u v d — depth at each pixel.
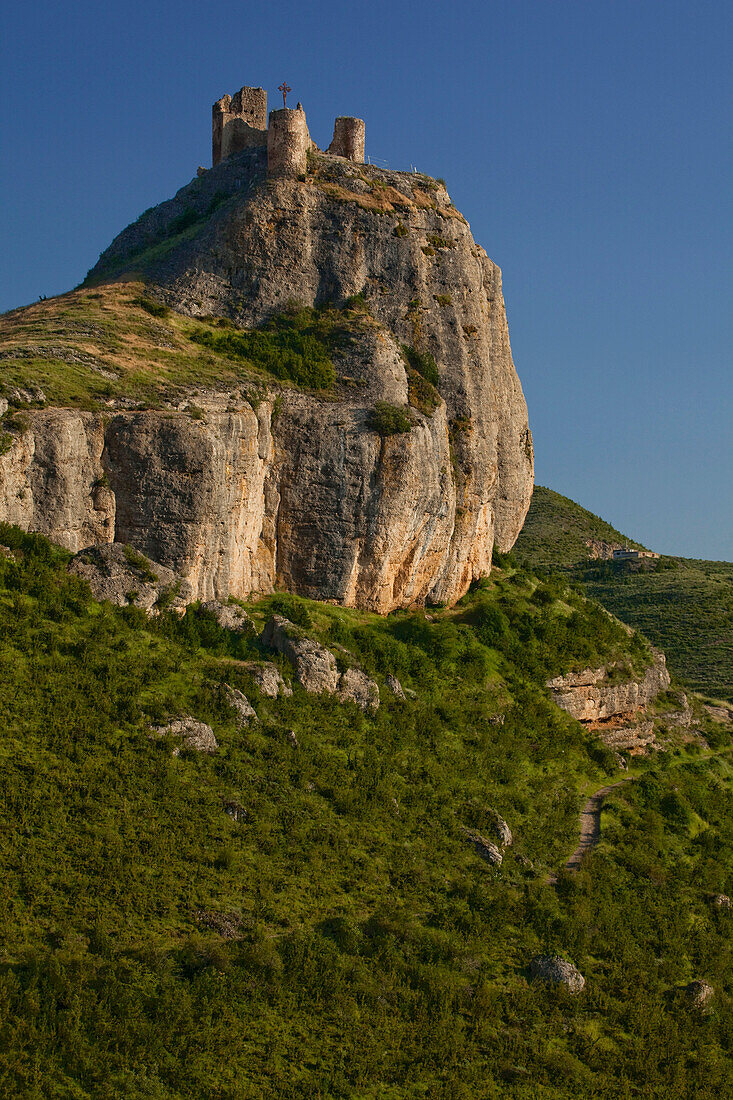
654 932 53.28
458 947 45.84
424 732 60.84
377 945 44.28
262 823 48.38
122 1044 36.59
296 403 68.06
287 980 41.25
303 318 74.19
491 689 68.00
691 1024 47.06
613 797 64.38
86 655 52.28
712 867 61.72
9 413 57.28
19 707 48.44
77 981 37.66
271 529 66.12
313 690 58.50
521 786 61.12
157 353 67.50
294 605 63.84
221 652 57.69
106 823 44.78
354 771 54.66
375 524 67.75
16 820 43.34
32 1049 35.50
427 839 52.28
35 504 57.34
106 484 59.12
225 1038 38.12
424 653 67.69
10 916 39.41
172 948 40.50
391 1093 38.59
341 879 47.41
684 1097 42.75
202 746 50.91
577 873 54.50
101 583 56.47
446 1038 41.38
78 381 61.41
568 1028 44.31
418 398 73.00
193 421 61.28
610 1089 41.84
